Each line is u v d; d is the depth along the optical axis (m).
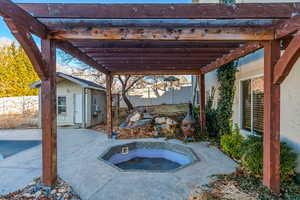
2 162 4.23
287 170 2.97
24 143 6.32
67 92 10.28
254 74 4.50
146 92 14.77
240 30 2.67
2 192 2.81
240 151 3.66
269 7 2.27
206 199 2.51
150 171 3.69
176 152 5.74
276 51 2.66
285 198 2.49
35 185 2.94
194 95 10.52
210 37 2.68
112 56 4.45
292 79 3.26
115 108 12.76
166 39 2.70
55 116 2.97
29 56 2.46
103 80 14.27
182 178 3.33
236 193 2.64
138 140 6.42
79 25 2.62
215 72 6.95
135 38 2.69
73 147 5.65
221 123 6.18
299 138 3.10
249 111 4.86
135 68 6.27
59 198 2.64
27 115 13.81
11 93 17.39
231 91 5.68
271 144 2.66
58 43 3.00
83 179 3.31
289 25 2.36
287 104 3.37
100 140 6.59
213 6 2.29
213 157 4.53
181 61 5.09
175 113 9.21
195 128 6.62
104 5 2.28
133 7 2.28
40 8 2.26
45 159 2.85
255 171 3.12
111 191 2.89
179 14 2.29
